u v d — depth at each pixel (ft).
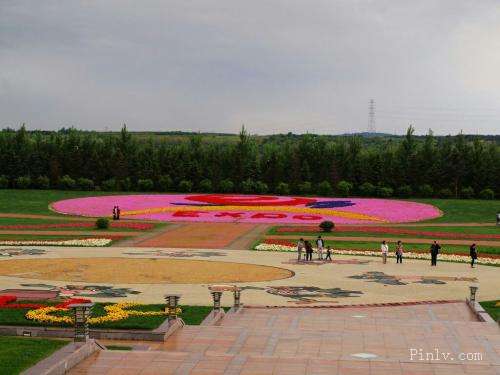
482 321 94.53
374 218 292.61
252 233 237.66
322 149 429.79
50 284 126.21
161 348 73.41
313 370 58.85
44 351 65.41
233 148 433.48
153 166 424.05
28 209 311.06
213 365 60.49
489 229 261.03
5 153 420.36
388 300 115.75
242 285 130.62
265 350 70.18
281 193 410.72
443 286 132.77
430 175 411.75
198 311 98.17
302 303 111.34
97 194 383.86
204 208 311.47
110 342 77.71
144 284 128.57
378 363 60.70
